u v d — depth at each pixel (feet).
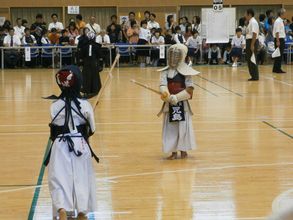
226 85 64.69
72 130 18.97
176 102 28.84
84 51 56.49
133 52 94.68
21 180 25.45
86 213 19.20
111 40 94.68
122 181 25.30
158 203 21.89
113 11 109.40
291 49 97.14
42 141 34.42
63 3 108.06
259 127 38.52
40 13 108.37
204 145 32.96
